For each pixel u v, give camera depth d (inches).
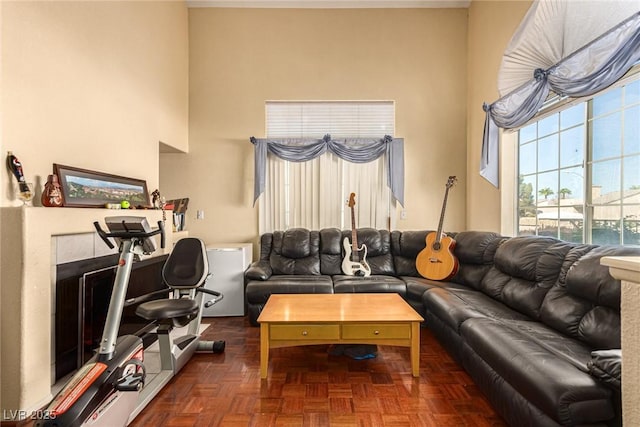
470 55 178.5
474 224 173.6
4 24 77.4
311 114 182.9
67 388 57.7
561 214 116.7
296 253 163.0
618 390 52.5
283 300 114.7
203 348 113.0
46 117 89.0
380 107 183.3
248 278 145.6
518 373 62.8
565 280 87.3
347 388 90.0
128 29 125.8
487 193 159.6
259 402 83.5
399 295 128.6
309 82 181.8
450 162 183.2
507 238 127.3
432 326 124.8
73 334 90.4
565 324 80.6
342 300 114.7
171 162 181.5
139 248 70.4
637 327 30.5
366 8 182.1
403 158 179.8
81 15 101.5
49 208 81.2
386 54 182.2
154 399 84.8
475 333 82.4
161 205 143.7
